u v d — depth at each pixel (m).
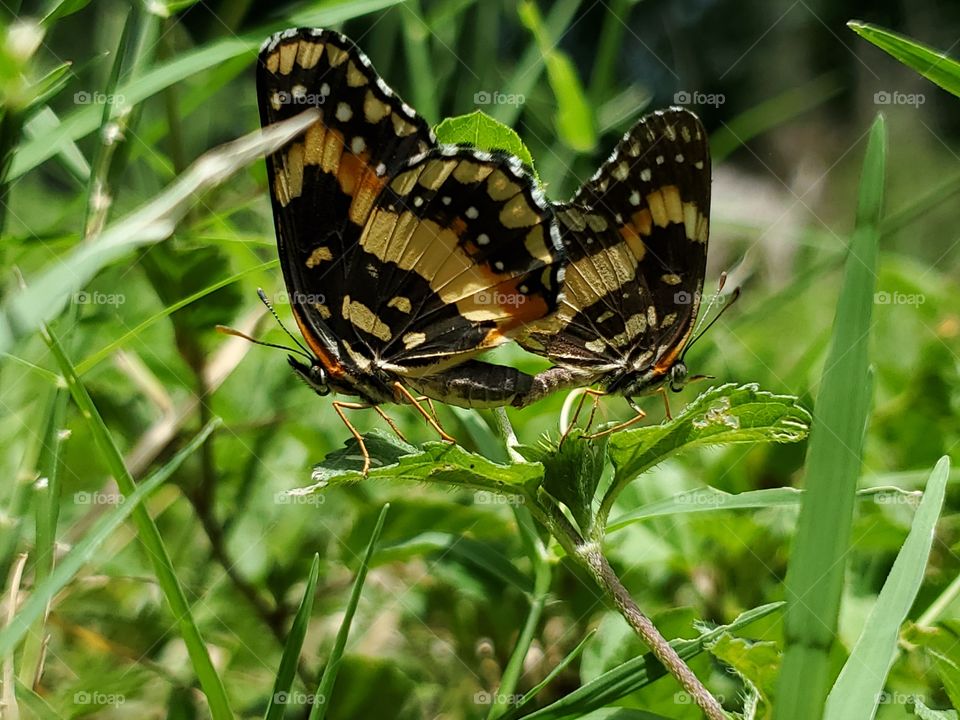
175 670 0.15
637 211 0.15
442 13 0.21
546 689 0.16
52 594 0.12
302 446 0.18
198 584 0.16
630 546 0.16
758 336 0.20
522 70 0.20
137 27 0.15
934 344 0.17
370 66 0.15
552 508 0.13
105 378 0.17
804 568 0.12
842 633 0.15
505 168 0.15
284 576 0.16
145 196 0.19
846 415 0.12
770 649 0.12
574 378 0.15
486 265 0.15
